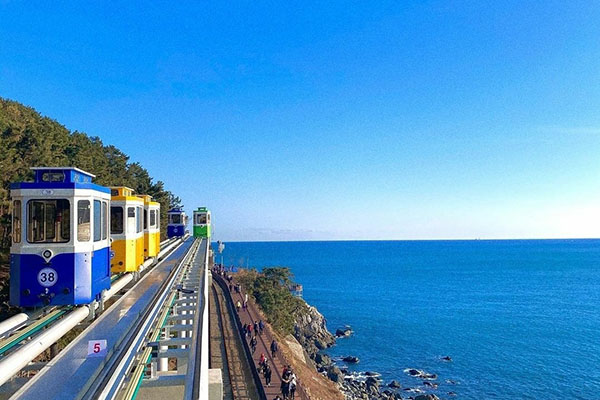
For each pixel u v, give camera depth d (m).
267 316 52.09
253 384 24.75
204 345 9.49
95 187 12.23
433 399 40.69
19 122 29.30
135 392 8.21
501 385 44.06
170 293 15.45
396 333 66.44
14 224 11.17
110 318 11.84
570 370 47.78
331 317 78.62
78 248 11.30
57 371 7.71
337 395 35.62
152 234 25.19
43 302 10.95
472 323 71.62
